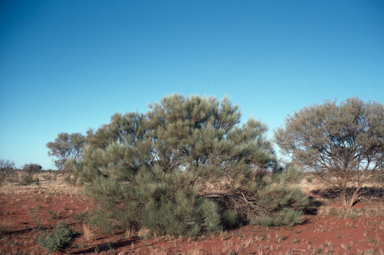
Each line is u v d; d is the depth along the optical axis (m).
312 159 15.77
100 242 8.22
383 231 9.84
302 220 11.70
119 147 9.52
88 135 12.23
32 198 17.36
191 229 8.97
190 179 9.25
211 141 9.74
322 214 13.92
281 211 11.30
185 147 10.19
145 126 11.41
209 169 9.46
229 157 9.99
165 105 11.52
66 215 12.23
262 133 11.27
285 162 11.78
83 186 10.28
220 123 11.70
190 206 8.91
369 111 15.27
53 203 15.78
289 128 17.25
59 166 42.81
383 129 14.33
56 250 6.88
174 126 10.52
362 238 8.82
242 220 11.46
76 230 9.56
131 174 9.53
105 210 9.39
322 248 7.54
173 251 7.29
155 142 10.45
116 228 9.66
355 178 16.34
